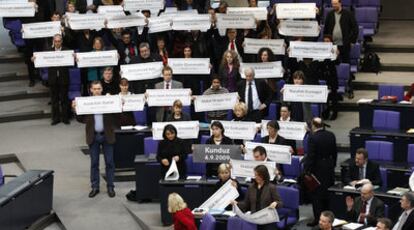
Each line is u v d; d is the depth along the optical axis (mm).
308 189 20625
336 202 20109
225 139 21469
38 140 26766
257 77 24797
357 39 28500
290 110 24188
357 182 20156
